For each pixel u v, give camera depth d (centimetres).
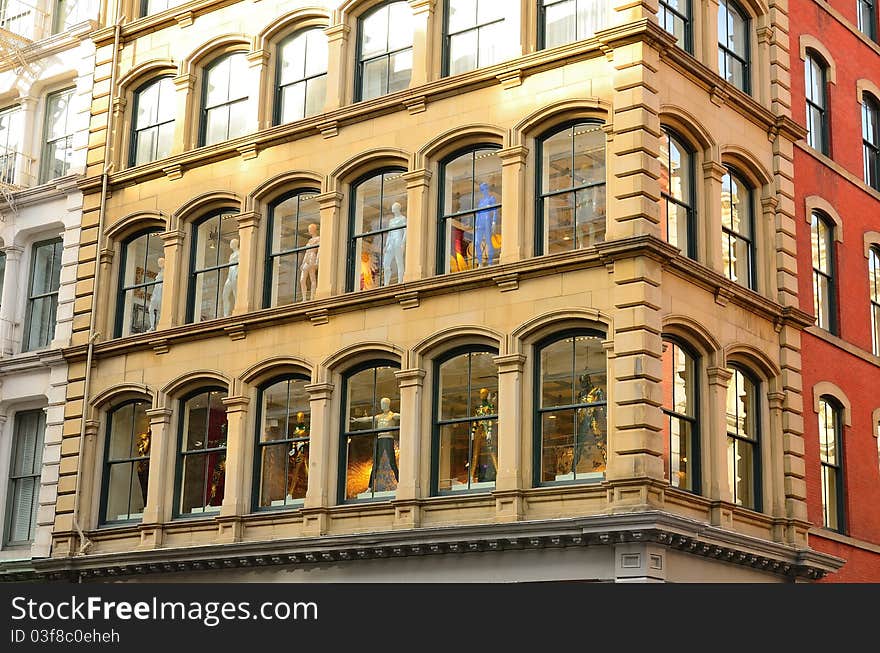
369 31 3050
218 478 3003
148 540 3023
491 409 2644
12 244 3566
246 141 3108
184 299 3172
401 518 2662
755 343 2811
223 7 3288
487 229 2744
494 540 2497
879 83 3528
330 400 2855
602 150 2628
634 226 2512
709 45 2864
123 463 3175
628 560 2364
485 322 2661
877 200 3403
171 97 3359
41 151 3659
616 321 2489
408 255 2802
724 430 2645
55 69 3628
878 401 3231
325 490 2802
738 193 2906
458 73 2875
